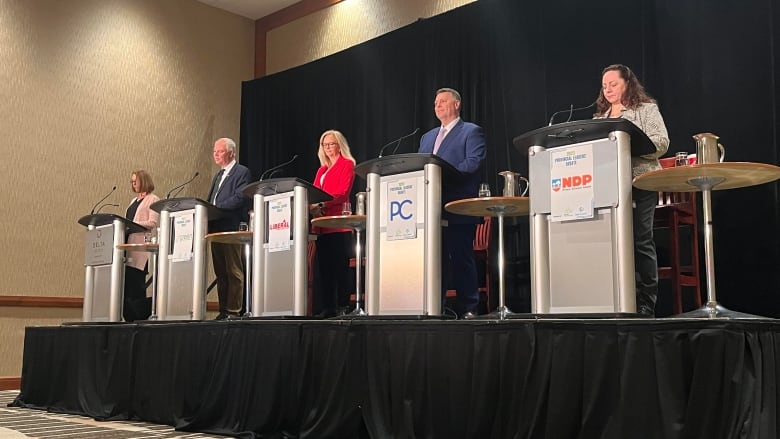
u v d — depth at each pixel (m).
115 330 4.11
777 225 4.21
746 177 2.72
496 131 5.65
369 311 3.11
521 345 2.56
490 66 5.73
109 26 6.89
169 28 7.34
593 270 2.51
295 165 7.16
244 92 7.80
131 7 7.06
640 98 3.32
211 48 7.66
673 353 2.26
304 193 3.55
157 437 3.32
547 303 2.61
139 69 7.06
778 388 2.28
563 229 2.58
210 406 3.47
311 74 7.12
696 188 2.91
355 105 6.71
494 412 2.61
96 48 6.77
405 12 6.63
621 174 2.48
